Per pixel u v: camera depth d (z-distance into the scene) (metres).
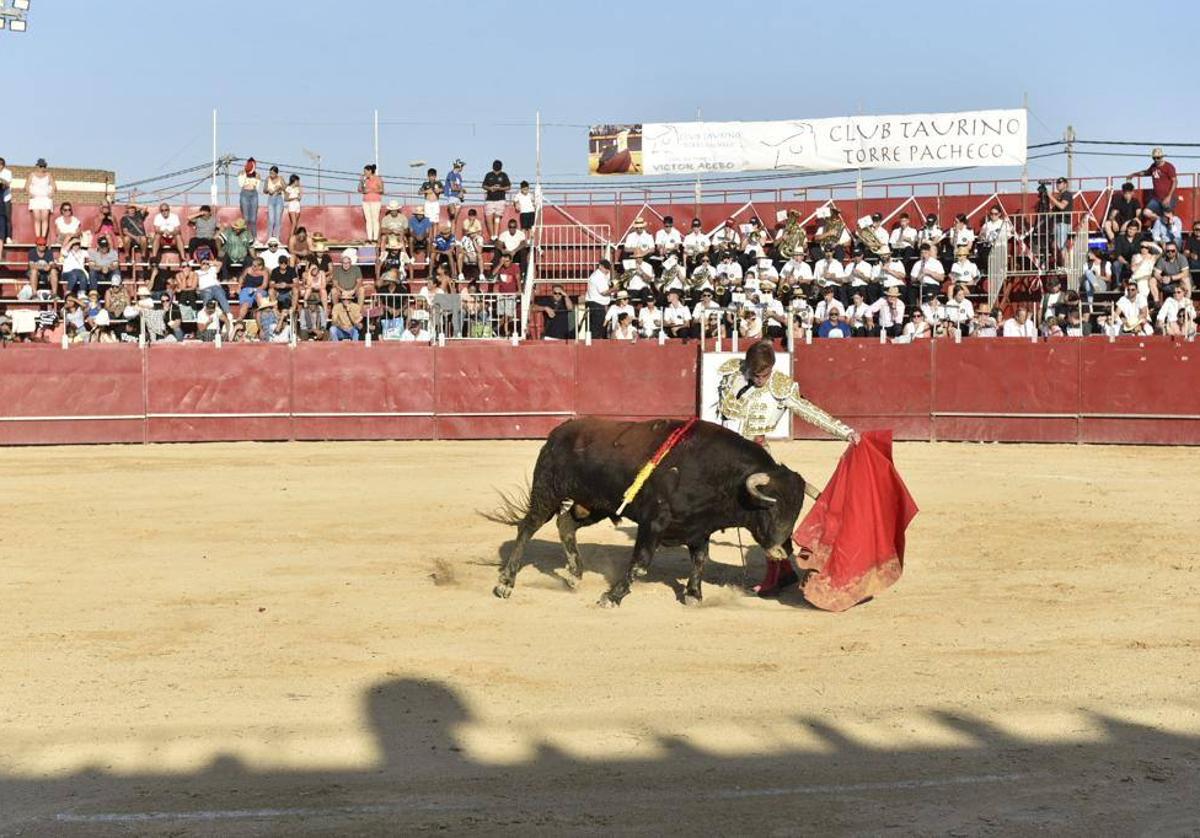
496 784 5.39
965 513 13.20
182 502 14.30
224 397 22.22
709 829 4.90
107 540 11.70
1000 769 5.55
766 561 9.97
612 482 8.69
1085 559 10.57
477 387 22.39
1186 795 5.25
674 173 28.38
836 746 5.85
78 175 34.94
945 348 21.55
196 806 5.15
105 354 22.03
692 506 8.53
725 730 6.08
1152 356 20.72
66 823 4.99
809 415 9.05
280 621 8.41
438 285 26.06
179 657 7.50
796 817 5.02
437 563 10.47
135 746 5.89
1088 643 7.76
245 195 27.34
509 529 12.28
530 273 26.28
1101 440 20.97
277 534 12.02
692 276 24.62
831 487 8.91
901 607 8.80
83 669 7.23
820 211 26.19
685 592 8.95
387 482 16.16
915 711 6.38
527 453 20.05
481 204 28.30
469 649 7.66
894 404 21.70
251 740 5.97
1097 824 4.95
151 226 27.19
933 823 4.96
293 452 20.39
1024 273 25.16
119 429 22.06
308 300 24.11
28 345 21.97
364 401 22.36
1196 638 7.87
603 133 28.42
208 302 23.98
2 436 21.83
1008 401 21.30
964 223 25.55
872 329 23.52
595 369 22.30
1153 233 24.14
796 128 27.95
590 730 6.09
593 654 7.53
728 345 22.06
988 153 27.12
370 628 8.21
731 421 9.33
